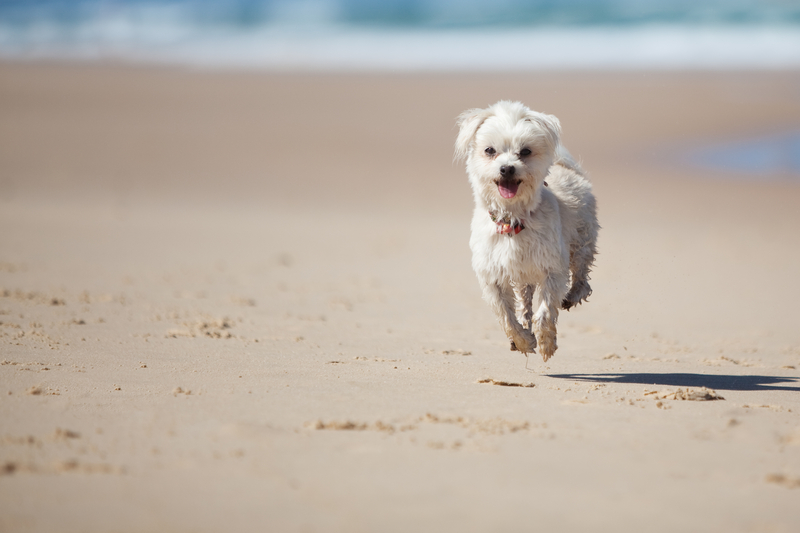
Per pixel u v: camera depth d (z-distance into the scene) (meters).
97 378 6.99
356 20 75.81
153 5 89.38
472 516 4.21
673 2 71.31
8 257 14.30
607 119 34.06
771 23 60.69
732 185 23.66
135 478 4.66
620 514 4.29
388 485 4.61
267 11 82.75
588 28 64.50
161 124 32.97
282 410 6.11
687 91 40.59
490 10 75.25
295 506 4.30
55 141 29.06
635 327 10.80
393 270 14.76
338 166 26.50
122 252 15.41
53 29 77.69
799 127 32.16
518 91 41.16
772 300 12.76
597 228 9.19
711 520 4.24
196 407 6.13
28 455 4.99
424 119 34.44
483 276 7.98
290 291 12.52
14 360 7.55
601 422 5.98
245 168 25.91
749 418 6.21
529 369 8.05
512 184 7.48
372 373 7.51
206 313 10.50
